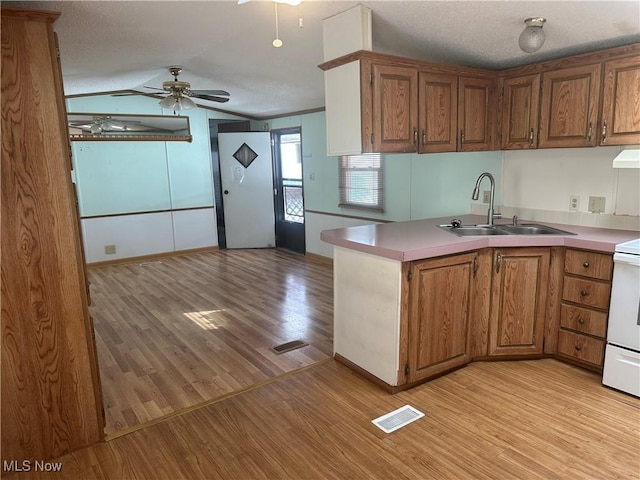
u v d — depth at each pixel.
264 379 2.92
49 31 1.92
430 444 2.21
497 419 2.40
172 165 6.80
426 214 4.54
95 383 2.24
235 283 5.28
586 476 1.97
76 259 2.11
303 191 6.52
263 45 3.52
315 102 5.66
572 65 2.94
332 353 3.30
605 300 2.70
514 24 2.72
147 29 2.98
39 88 1.93
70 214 2.07
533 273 2.94
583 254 2.77
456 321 2.86
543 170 3.47
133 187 6.54
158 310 4.36
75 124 5.95
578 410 2.46
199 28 3.07
